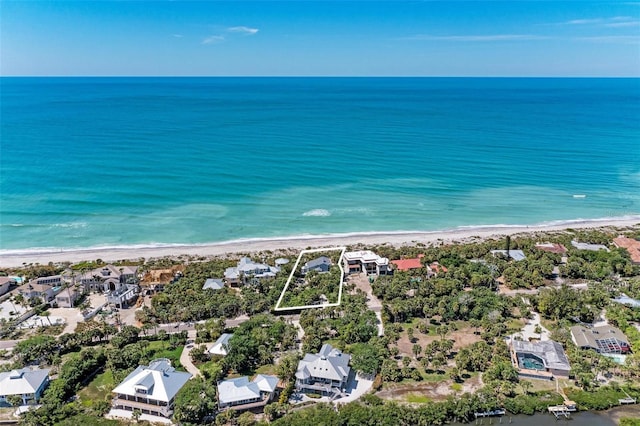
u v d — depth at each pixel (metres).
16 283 136.00
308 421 78.88
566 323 111.81
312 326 109.62
